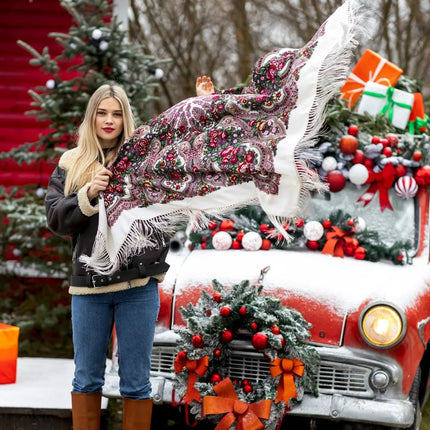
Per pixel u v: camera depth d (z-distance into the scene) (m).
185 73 18.23
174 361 4.67
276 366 4.51
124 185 4.32
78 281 4.25
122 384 4.38
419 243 5.79
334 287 4.80
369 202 5.88
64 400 5.20
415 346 4.70
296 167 4.06
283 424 5.35
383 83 6.66
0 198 9.73
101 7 8.35
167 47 18.12
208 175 4.30
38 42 10.34
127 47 8.30
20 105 10.27
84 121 4.44
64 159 4.42
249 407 4.50
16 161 8.48
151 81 8.68
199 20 18.23
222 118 4.35
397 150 5.92
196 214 4.31
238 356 4.69
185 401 4.62
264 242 5.49
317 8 17.56
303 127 4.12
